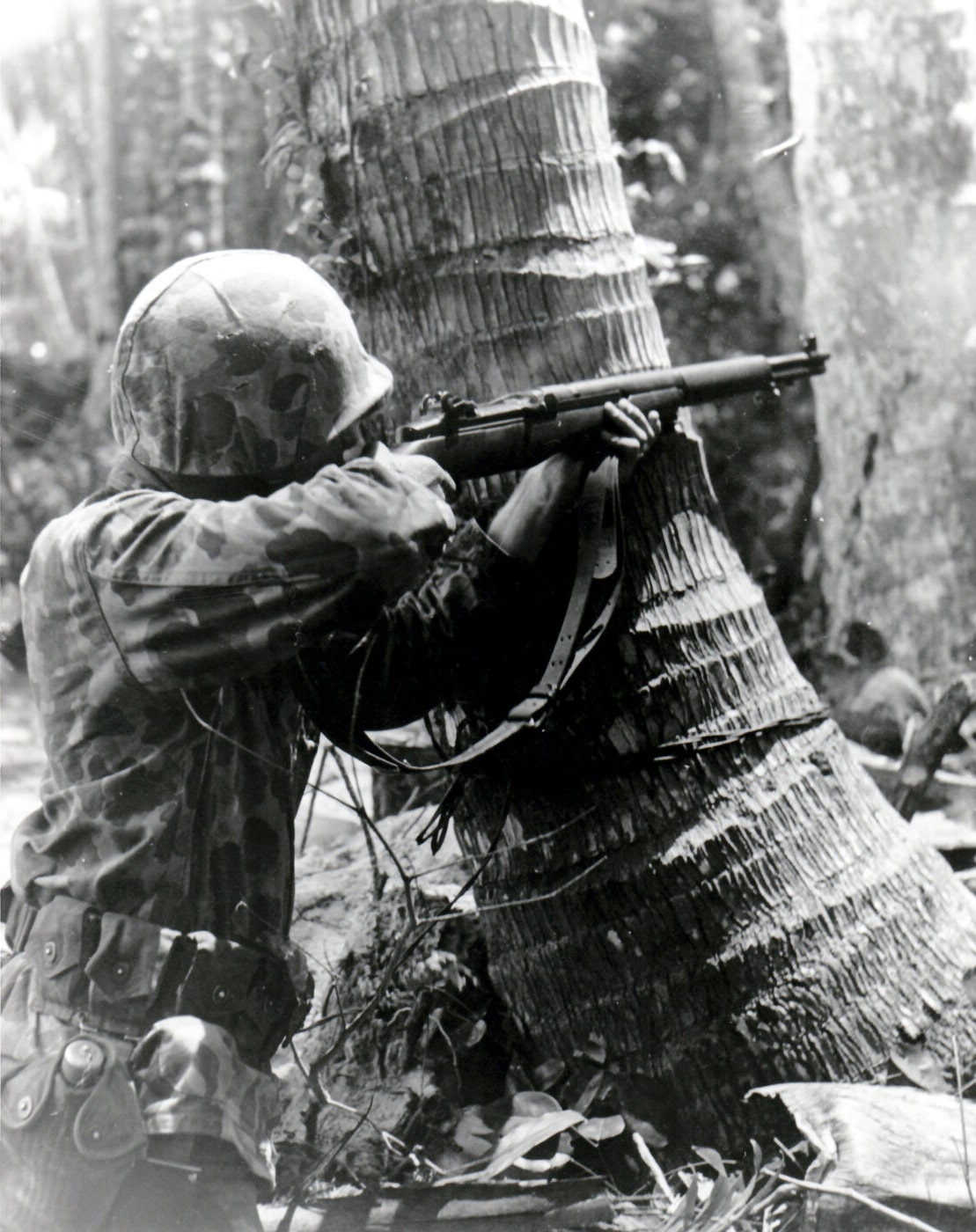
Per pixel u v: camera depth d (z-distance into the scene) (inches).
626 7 421.7
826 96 255.4
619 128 420.8
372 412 98.7
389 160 123.2
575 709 119.8
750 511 287.3
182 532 87.7
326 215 128.9
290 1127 124.1
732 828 120.0
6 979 91.0
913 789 163.0
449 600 108.0
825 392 259.3
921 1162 100.9
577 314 122.2
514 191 121.8
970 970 124.0
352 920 147.8
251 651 87.2
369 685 102.9
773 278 323.9
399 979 129.2
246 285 92.6
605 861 120.3
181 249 525.0
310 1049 131.4
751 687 124.6
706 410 294.0
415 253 123.7
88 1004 87.0
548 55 123.2
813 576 263.3
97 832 89.4
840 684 251.8
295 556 86.7
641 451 113.7
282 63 136.5
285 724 95.5
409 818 164.6
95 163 537.0
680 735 120.6
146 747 90.0
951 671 245.8
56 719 91.7
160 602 87.0
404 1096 123.2
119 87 531.8
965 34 249.0
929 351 250.2
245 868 91.3
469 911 109.2
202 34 523.2
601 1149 116.5
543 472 111.2
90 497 95.4
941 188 250.4
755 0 359.3
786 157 319.3
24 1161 84.8
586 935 121.1
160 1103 84.7
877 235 251.6
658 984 119.3
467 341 122.9
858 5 251.1
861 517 253.9
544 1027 124.6
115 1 532.1
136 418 93.3
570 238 123.0
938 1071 118.1
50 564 91.7
